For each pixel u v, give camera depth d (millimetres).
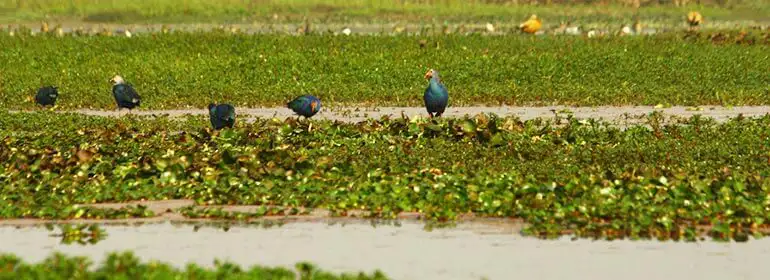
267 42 37750
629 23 57438
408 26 54531
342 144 20016
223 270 11203
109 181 16891
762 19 59688
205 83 31938
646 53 36375
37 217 15055
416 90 30234
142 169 17203
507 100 28688
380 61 34656
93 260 12906
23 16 56531
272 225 14562
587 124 23016
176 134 22328
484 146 19859
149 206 15672
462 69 33688
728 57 35938
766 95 29625
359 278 11172
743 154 19078
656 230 14016
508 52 36562
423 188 15734
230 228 14438
